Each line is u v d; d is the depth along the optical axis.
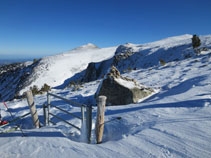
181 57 24.58
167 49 32.81
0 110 7.80
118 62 40.78
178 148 2.40
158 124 3.25
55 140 3.26
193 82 6.72
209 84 5.80
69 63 68.12
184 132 2.79
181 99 4.60
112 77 6.62
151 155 2.35
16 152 2.88
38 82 51.16
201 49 21.62
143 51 39.19
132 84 6.61
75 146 2.94
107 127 3.90
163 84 8.05
